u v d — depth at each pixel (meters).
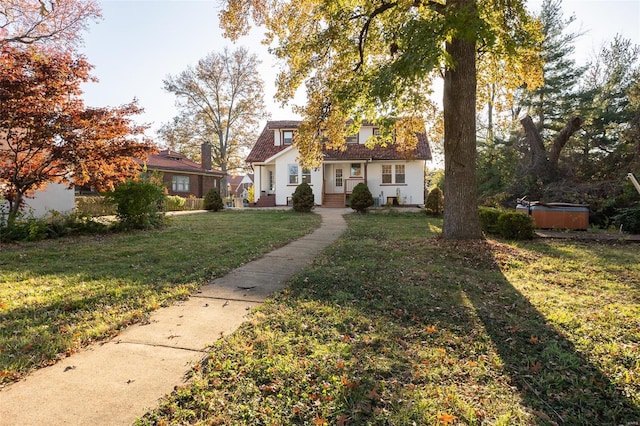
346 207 23.80
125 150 10.45
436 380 3.02
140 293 5.12
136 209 11.80
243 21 11.02
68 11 16.58
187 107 38.16
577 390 2.92
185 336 3.76
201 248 8.61
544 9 23.88
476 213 9.01
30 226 9.56
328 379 2.96
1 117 8.72
